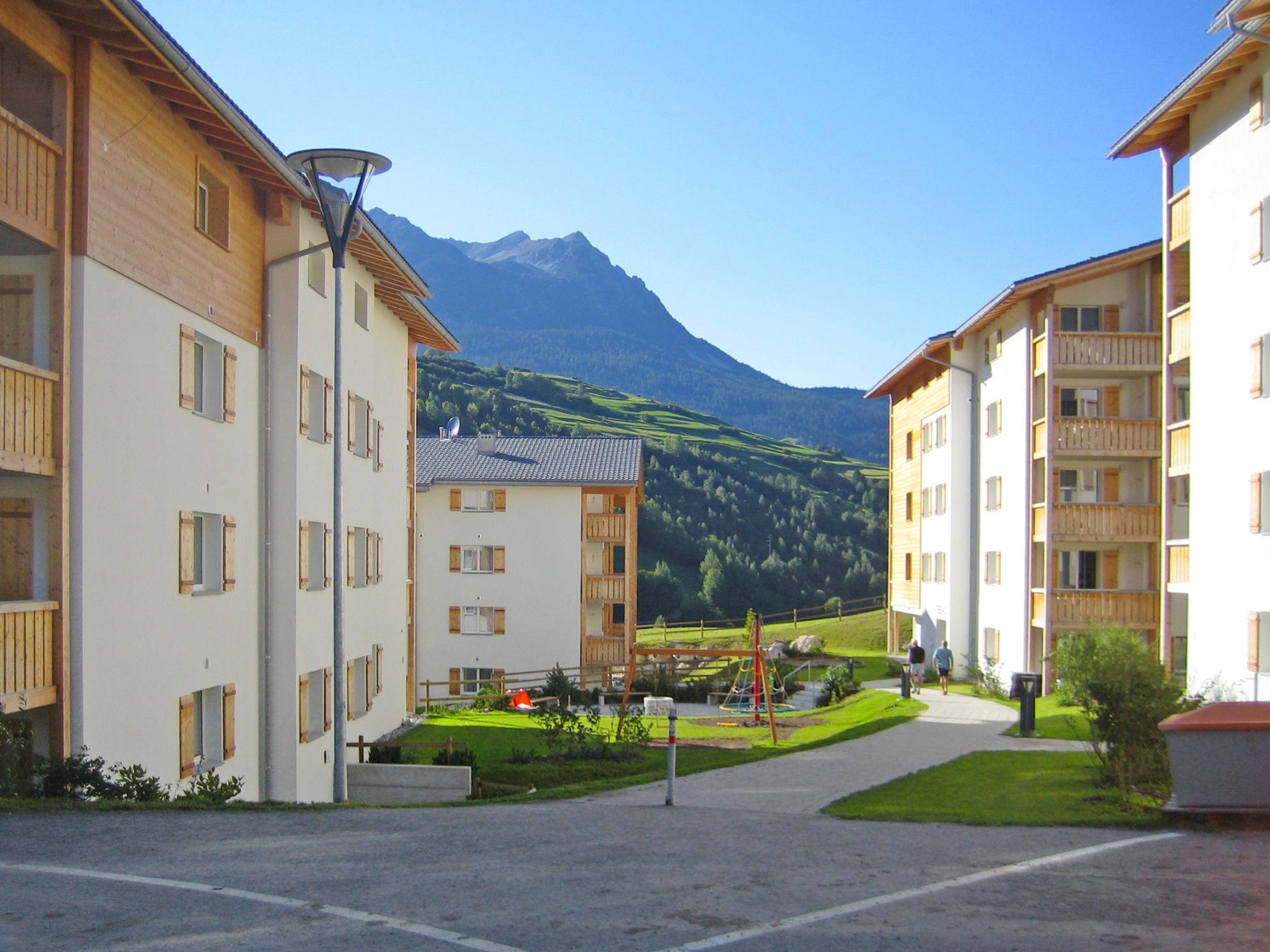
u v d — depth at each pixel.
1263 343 20.00
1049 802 12.71
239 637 18.67
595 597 48.72
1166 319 23.94
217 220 17.89
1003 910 7.28
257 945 6.34
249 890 7.66
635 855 9.17
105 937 6.45
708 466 123.56
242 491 18.81
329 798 21.80
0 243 12.95
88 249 13.42
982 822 11.15
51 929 6.59
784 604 95.69
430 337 33.00
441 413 113.94
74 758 12.27
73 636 13.24
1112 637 13.66
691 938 6.59
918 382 44.66
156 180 15.31
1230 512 20.97
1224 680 20.98
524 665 48.56
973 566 37.97
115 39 13.43
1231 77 21.03
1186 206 23.36
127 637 14.55
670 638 65.06
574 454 51.25
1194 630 22.23
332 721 21.08
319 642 21.19
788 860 9.01
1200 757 10.41
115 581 14.22
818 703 38.03
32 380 12.62
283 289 19.70
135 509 14.80
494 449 51.75
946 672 34.22
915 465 44.94
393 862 8.79
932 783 15.51
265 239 19.75
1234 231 20.94
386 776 19.66
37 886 7.65
